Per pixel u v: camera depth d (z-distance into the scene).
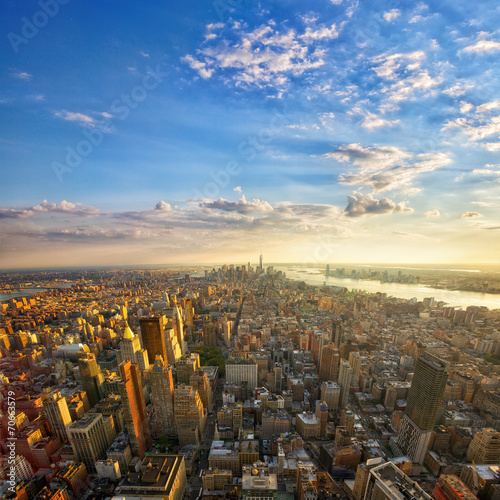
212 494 187.75
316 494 172.38
